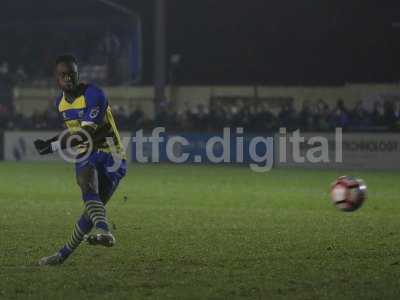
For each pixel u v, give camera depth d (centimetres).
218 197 3206
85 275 1495
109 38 6844
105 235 1462
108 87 6644
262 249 1823
